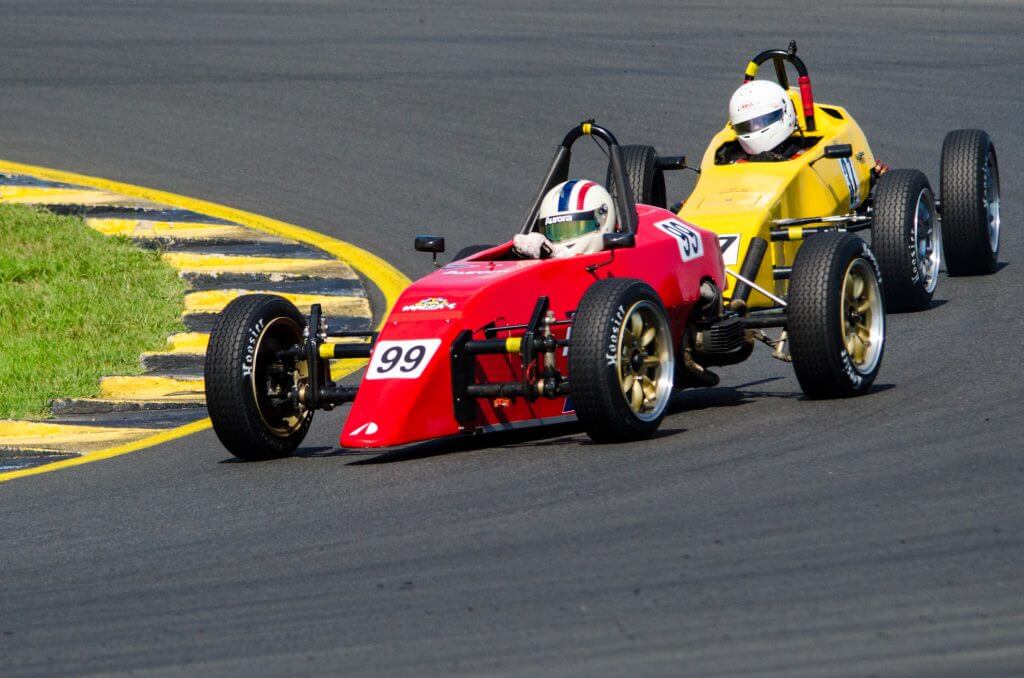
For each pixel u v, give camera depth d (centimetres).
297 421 3197
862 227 4547
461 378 2892
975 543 2147
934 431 2812
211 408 3044
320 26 8781
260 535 2525
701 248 3428
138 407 3825
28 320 4522
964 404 3006
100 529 2681
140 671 1902
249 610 2116
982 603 1912
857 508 2361
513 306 3009
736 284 3566
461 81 7456
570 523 2406
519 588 2105
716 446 2847
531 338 2861
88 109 7056
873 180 4656
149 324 4494
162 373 4084
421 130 6681
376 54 8056
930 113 6600
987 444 2684
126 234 5347
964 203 4306
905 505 2356
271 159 6328
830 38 8188
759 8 9100
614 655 1828
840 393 3145
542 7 9300
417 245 3450
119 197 5769
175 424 3647
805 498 2439
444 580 2170
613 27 8644
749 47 8038
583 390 2831
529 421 3039
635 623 1930
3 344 4356
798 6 9131
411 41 8344
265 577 2273
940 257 4428
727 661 1784
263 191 5909
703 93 7094
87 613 2169
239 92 7331
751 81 4491
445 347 2877
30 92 7325
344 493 2764
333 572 2264
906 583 2005
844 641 1820
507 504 2558
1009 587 1962
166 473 3112
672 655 1816
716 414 3158
